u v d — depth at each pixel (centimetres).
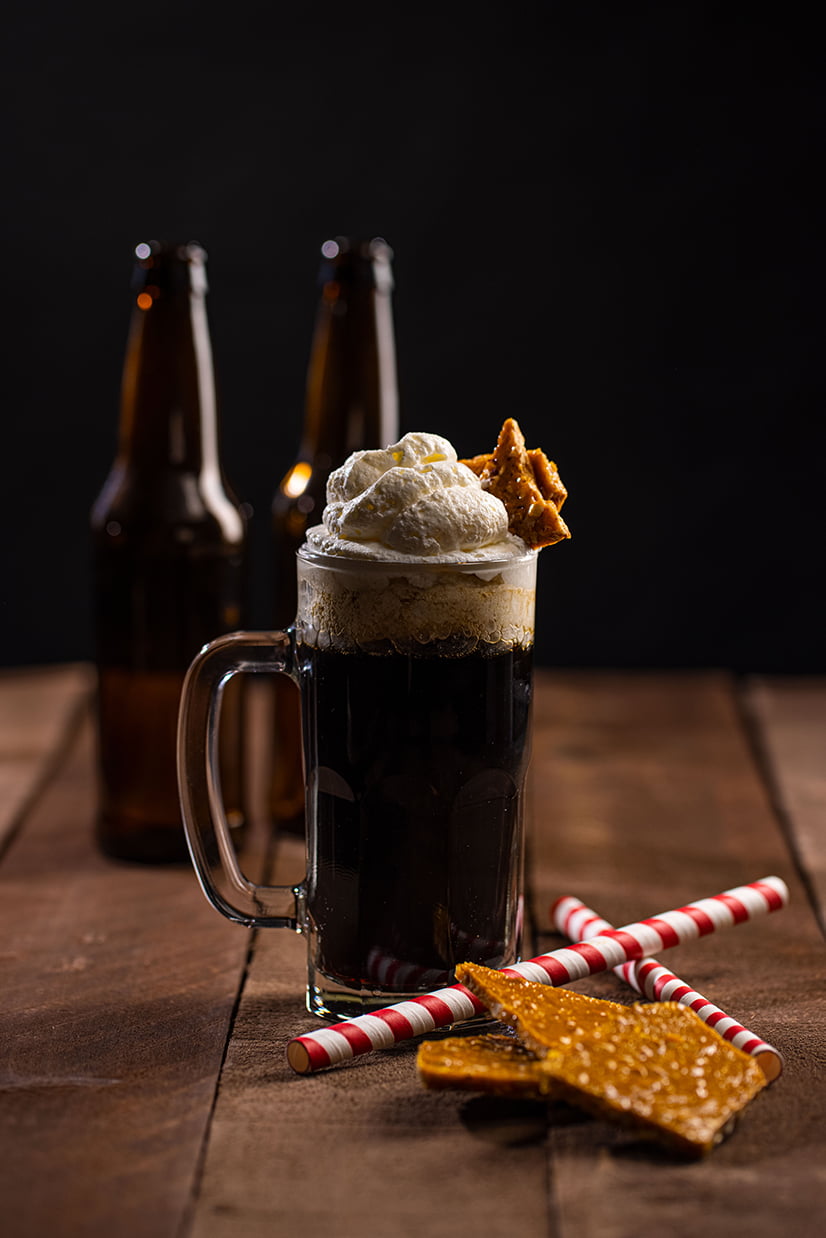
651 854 80
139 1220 55
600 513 134
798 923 73
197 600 79
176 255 78
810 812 84
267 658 67
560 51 128
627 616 136
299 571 66
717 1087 59
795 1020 66
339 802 64
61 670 109
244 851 82
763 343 130
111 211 131
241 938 73
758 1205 56
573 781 89
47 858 81
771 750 93
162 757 80
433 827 63
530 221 130
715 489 133
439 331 132
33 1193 57
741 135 128
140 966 70
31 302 132
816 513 133
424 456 64
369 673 63
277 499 83
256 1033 65
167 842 80
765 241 129
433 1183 57
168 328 78
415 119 130
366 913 64
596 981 69
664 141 129
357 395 81
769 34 126
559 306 131
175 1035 65
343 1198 56
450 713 63
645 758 93
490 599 63
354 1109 60
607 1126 59
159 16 129
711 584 135
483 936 65
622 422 132
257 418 134
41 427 134
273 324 133
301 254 132
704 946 71
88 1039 65
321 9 129
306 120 130
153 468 79
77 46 129
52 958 71
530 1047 60
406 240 131
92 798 88
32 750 94
